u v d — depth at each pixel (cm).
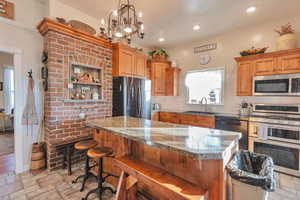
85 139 271
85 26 282
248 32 349
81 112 280
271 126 261
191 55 444
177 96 473
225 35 384
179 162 135
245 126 291
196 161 125
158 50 455
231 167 122
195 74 442
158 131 162
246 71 320
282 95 277
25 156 251
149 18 309
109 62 329
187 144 121
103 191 189
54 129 243
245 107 343
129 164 152
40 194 189
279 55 280
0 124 496
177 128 178
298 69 262
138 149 171
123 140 186
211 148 113
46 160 258
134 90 342
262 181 112
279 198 187
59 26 241
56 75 244
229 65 378
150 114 390
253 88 310
